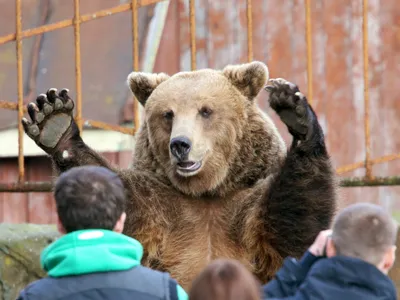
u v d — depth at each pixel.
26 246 13.04
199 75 11.41
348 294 7.49
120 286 7.38
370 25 20.55
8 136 18.44
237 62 20.36
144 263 10.96
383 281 7.50
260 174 11.28
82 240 7.46
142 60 18.89
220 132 11.10
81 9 18.77
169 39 20.27
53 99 10.48
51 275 7.43
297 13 20.31
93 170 7.93
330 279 7.57
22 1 18.77
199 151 10.80
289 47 20.33
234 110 11.20
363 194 20.38
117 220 7.86
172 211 11.20
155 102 11.23
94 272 7.40
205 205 11.23
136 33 13.09
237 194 11.28
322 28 20.31
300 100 10.06
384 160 13.33
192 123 10.88
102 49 18.80
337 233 7.65
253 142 11.30
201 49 20.34
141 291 7.40
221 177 11.14
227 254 11.03
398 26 20.59
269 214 10.58
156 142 11.20
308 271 8.01
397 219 14.52
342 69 20.36
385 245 7.58
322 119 20.38
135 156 11.69
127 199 10.82
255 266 10.88
